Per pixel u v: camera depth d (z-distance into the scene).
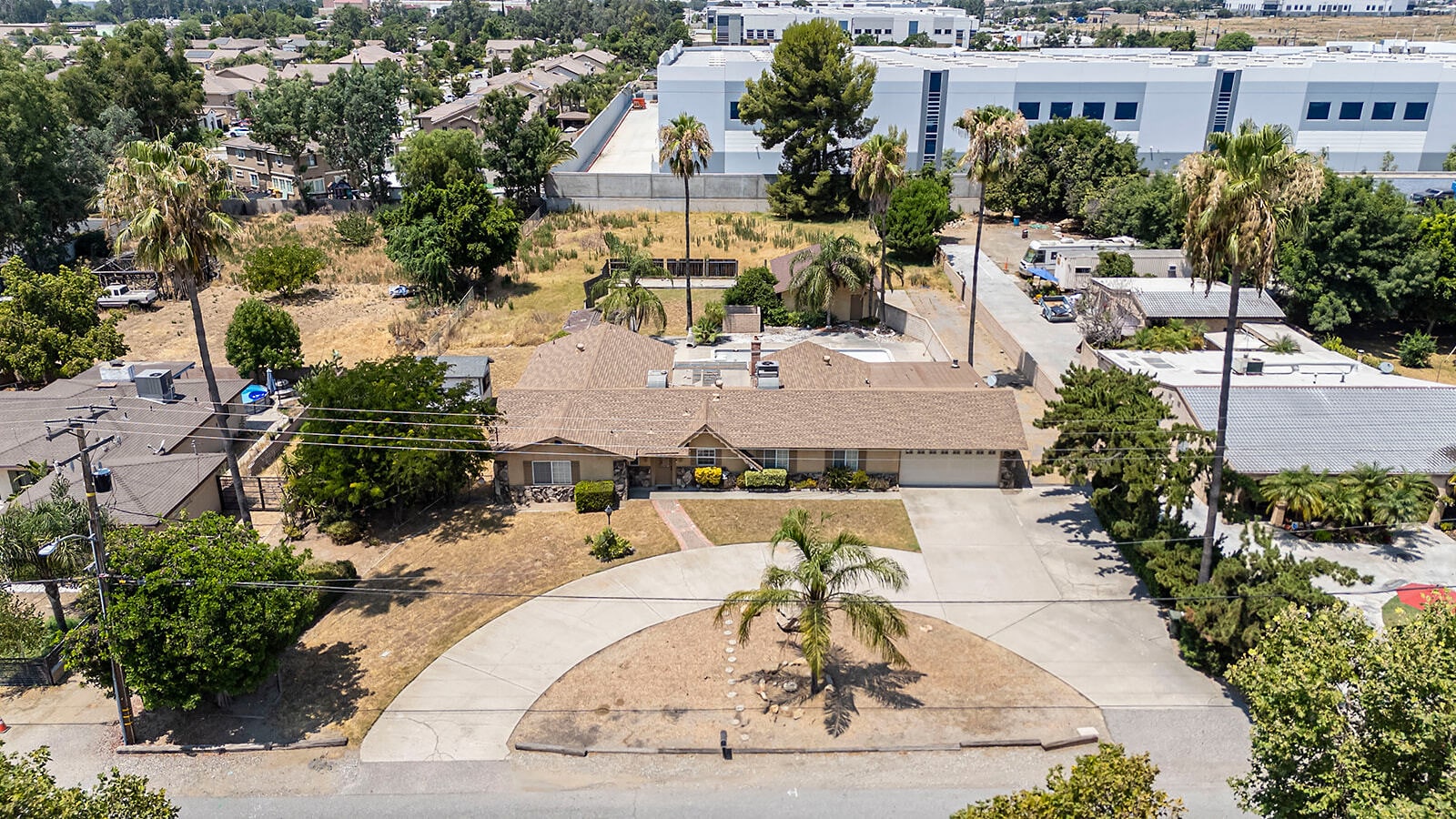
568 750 27.61
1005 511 41.62
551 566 37.41
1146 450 34.41
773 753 27.59
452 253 70.31
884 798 26.00
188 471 39.88
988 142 49.53
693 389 45.50
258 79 166.75
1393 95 94.38
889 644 28.02
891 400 44.31
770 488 43.38
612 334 54.25
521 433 42.25
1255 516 39.19
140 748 27.69
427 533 40.19
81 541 29.31
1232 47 193.38
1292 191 27.42
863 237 84.94
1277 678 20.47
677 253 81.38
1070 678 30.62
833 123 91.62
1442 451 39.41
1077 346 60.88
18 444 41.22
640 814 25.52
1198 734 28.09
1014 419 43.66
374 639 32.94
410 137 88.38
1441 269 59.31
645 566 37.31
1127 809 18.52
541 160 91.19
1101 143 88.06
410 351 60.06
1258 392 42.34
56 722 29.16
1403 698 18.75
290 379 54.72
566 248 83.75
